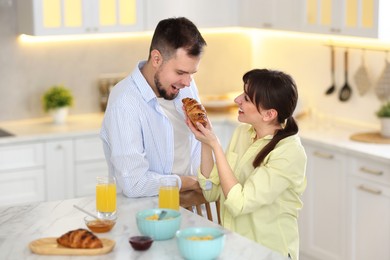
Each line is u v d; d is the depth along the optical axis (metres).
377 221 4.95
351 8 5.40
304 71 6.29
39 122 6.04
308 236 5.53
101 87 6.29
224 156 3.08
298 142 3.07
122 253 2.65
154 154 3.42
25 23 5.85
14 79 6.03
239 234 3.04
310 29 5.71
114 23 5.93
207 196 3.31
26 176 5.57
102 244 2.66
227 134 6.18
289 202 3.12
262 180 2.99
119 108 3.30
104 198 2.96
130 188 3.28
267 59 6.72
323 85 6.09
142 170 3.30
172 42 3.18
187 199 3.34
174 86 3.29
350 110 5.87
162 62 3.23
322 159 5.33
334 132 5.55
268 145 3.05
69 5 5.77
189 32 3.18
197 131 3.13
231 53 6.82
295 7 5.82
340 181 5.20
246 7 6.35
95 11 5.84
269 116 3.07
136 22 6.01
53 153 5.62
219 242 2.58
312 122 5.94
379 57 5.57
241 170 3.16
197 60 3.22
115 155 3.31
